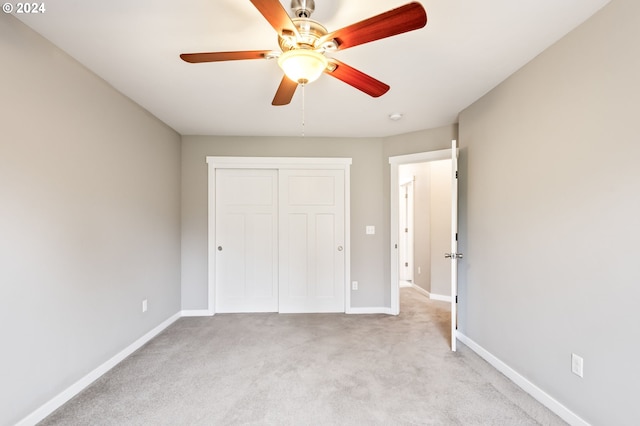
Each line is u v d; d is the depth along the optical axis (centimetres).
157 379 232
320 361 261
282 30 138
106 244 246
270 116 323
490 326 259
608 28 159
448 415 190
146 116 306
